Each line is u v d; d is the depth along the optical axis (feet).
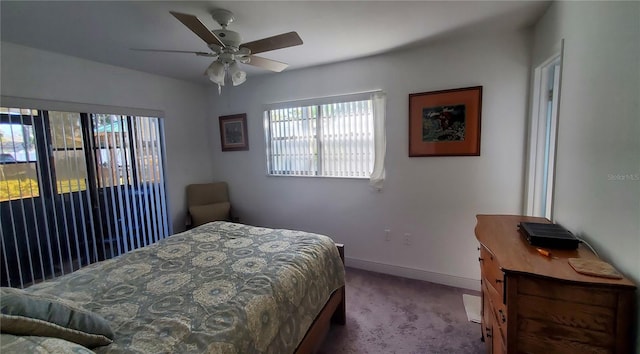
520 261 3.86
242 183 12.71
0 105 7.15
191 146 12.33
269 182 12.01
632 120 3.38
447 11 6.22
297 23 6.63
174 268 5.50
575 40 4.91
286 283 4.97
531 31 7.24
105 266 5.62
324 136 10.56
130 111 10.03
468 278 8.71
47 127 8.07
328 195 10.75
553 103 6.82
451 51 8.13
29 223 7.79
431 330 6.80
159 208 11.30
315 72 10.31
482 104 7.94
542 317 3.56
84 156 8.95
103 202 9.48
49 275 8.19
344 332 6.79
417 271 9.42
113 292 4.65
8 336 2.60
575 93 4.91
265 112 11.70
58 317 3.17
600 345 3.36
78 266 8.85
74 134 8.69
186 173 12.17
